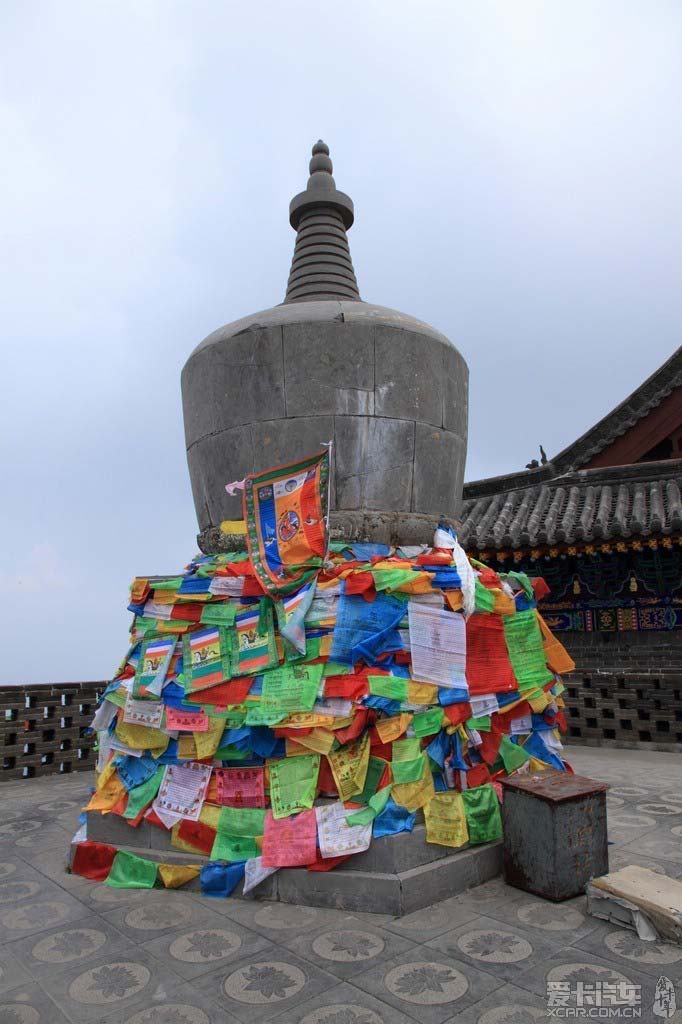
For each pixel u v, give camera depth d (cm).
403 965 472
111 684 726
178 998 438
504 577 802
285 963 479
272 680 628
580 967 466
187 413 818
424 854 592
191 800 642
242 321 777
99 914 569
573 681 1457
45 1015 422
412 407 747
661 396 1728
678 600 1516
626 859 688
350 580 630
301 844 585
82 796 1055
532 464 1980
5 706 1209
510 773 690
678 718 1352
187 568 737
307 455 716
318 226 905
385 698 602
